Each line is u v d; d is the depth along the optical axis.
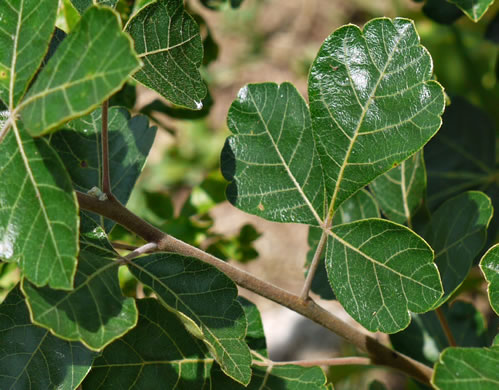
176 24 0.22
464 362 0.20
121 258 0.22
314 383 0.24
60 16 0.27
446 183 0.32
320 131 0.23
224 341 0.22
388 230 0.22
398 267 0.22
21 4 0.20
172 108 0.32
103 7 0.19
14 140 0.20
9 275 0.31
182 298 0.22
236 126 0.24
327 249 0.23
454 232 0.25
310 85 0.23
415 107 0.22
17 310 0.22
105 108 0.22
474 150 0.33
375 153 0.23
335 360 0.25
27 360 0.22
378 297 0.22
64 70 0.19
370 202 0.27
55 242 0.20
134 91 0.31
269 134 0.24
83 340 0.20
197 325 0.21
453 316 0.30
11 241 0.20
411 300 0.22
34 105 0.19
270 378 0.24
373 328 0.22
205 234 0.33
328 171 0.23
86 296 0.20
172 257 0.22
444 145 0.33
